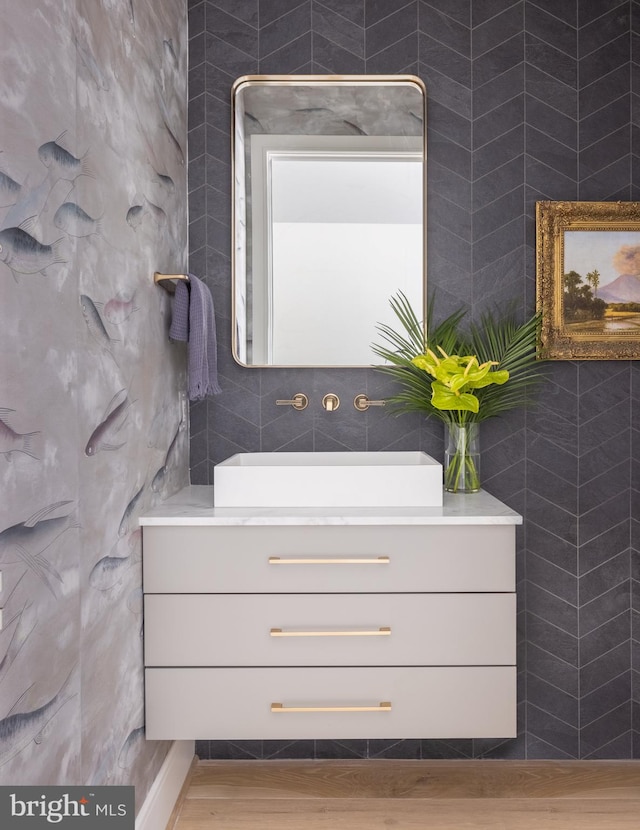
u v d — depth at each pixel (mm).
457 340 2107
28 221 966
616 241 2084
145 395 1618
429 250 2121
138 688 1557
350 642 1597
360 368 2121
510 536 1592
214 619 1595
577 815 1829
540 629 2129
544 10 2102
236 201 2102
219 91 2109
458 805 1870
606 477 2121
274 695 1597
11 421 916
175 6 1953
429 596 1595
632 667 2125
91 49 1238
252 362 2117
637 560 2123
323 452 2096
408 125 2102
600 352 2082
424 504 1686
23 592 953
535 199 2107
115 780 1389
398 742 2113
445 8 2104
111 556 1368
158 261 1743
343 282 2111
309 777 2010
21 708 946
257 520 1576
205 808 1854
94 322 1257
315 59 2104
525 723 2129
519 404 2090
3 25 888
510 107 2102
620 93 2102
